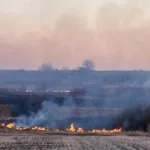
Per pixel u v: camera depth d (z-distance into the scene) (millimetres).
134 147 109812
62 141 124875
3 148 105438
